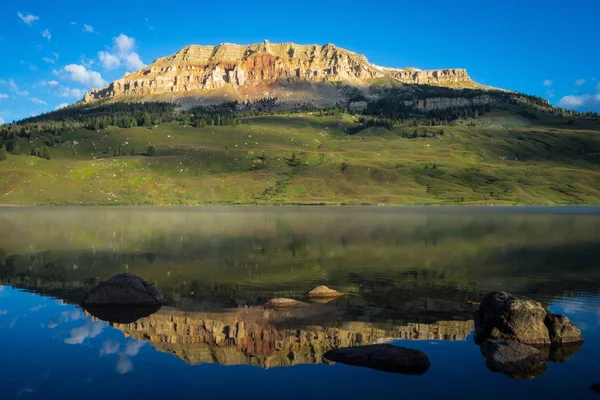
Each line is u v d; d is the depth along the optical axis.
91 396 16.53
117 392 16.89
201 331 24.23
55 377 18.28
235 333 23.77
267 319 26.44
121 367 19.25
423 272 42.66
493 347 21.03
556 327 22.94
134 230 86.81
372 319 26.45
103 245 63.31
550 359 20.47
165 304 30.23
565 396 16.73
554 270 43.88
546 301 31.30
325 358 20.34
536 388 17.45
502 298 24.50
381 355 19.81
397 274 41.66
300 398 16.42
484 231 85.56
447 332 24.11
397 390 17.17
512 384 17.83
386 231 85.44
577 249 59.88
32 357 20.45
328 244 64.94
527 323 22.77
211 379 18.06
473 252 56.69
